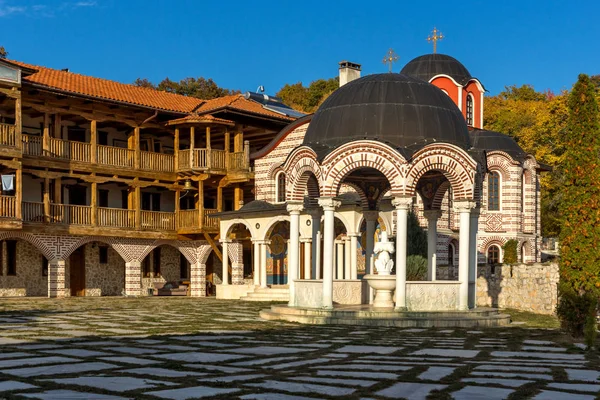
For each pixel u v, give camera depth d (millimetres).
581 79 23516
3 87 41875
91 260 50125
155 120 50375
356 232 39000
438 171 29922
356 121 27562
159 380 14156
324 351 18531
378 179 31766
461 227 27656
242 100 53781
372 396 12828
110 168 47844
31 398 12406
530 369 15836
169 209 54375
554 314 31906
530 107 76938
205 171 49375
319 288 28625
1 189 44562
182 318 28406
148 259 52688
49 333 22188
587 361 17375
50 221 44969
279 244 46062
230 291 44812
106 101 46656
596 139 23250
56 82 46219
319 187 27672
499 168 52094
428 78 53938
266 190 49938
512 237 52094
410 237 40438
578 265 22906
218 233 49219
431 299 27500
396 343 20469
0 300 41375
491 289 36250
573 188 23344
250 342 20391
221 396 12719
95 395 12719
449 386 13750
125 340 20578
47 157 45031
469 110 55094
